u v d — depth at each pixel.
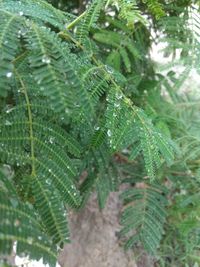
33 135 0.17
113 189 0.28
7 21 0.14
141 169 0.30
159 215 0.28
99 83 0.18
